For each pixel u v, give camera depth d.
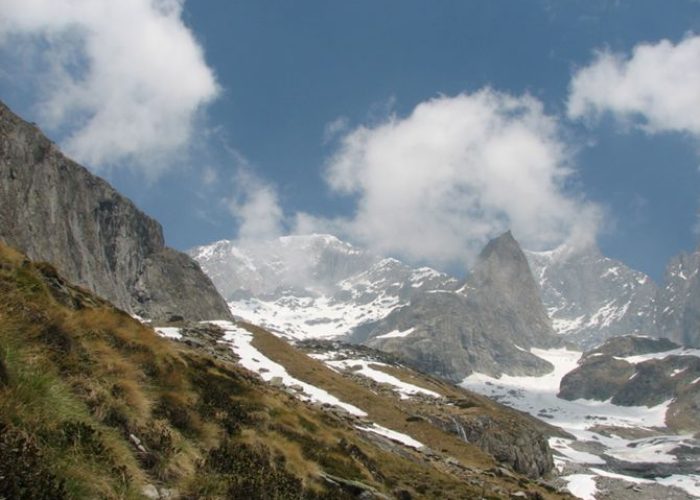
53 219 117.06
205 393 25.45
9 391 13.81
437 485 40.00
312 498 22.67
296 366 89.31
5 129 113.12
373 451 41.75
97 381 18.20
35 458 12.52
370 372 123.06
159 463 17.22
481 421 94.56
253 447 23.17
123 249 154.50
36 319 18.33
